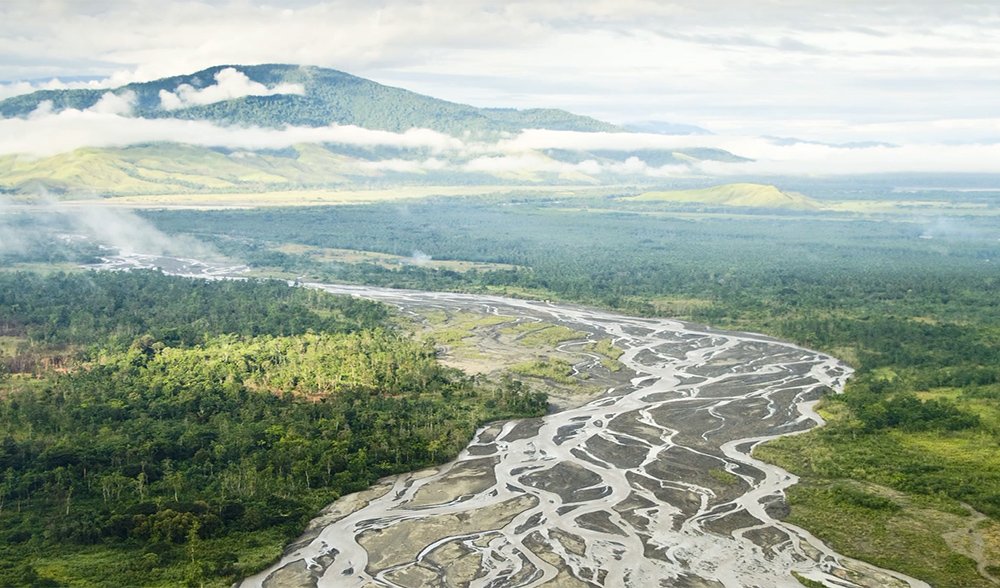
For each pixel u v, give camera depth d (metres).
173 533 199.12
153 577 184.12
